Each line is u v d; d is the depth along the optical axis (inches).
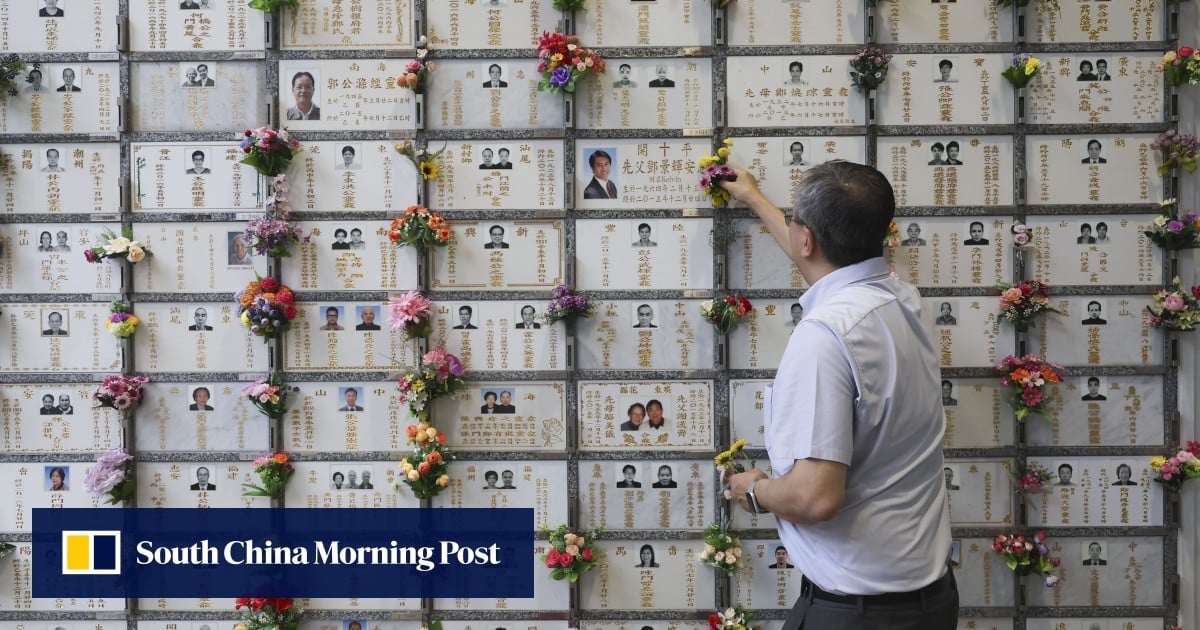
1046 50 77.2
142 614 80.3
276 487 77.6
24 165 79.3
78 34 79.0
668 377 78.5
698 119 78.1
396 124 78.7
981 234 77.4
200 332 79.4
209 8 78.7
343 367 79.2
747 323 78.2
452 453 78.8
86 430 79.9
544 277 78.7
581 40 78.3
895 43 77.4
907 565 53.7
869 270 55.6
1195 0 76.6
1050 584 75.0
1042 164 77.3
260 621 77.3
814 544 55.6
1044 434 77.8
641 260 78.3
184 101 79.0
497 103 78.6
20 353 79.7
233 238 79.0
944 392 77.7
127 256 77.6
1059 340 77.7
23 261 79.4
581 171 78.5
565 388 78.7
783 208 77.6
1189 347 77.2
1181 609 77.3
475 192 78.6
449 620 79.7
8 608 80.3
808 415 50.8
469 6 78.3
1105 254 77.2
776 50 77.6
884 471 54.1
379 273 78.9
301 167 78.6
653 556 78.9
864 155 77.4
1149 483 77.5
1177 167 76.4
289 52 78.7
